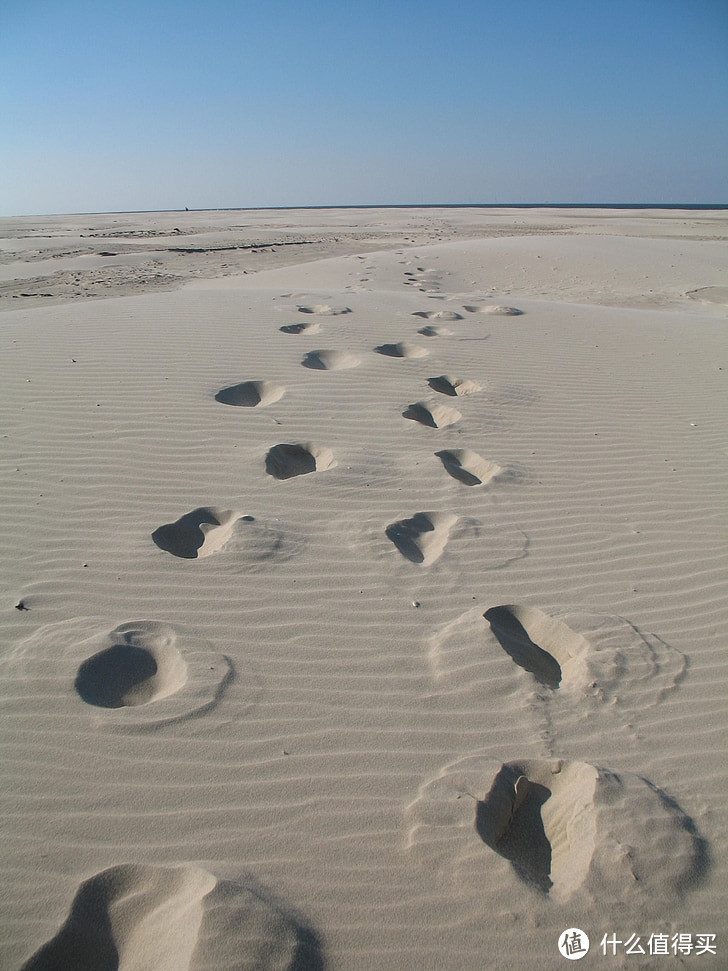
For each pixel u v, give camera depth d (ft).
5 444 15.05
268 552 11.80
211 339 22.40
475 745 8.30
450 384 20.59
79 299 40.42
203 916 6.04
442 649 9.84
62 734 8.07
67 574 11.00
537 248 59.93
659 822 7.27
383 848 6.91
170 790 7.44
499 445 16.52
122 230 117.29
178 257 66.08
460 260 56.08
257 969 5.71
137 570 11.18
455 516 13.32
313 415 17.15
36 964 5.83
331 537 12.40
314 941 6.03
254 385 18.94
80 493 13.38
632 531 13.19
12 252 71.56
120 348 21.11
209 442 15.53
